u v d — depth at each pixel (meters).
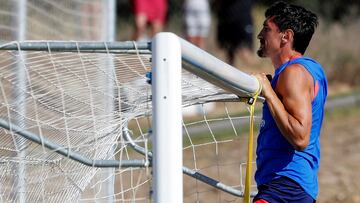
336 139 28.58
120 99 11.66
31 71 11.40
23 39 20.39
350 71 39.12
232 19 36.53
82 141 11.99
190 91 11.70
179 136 9.41
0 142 12.14
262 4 44.53
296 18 12.15
